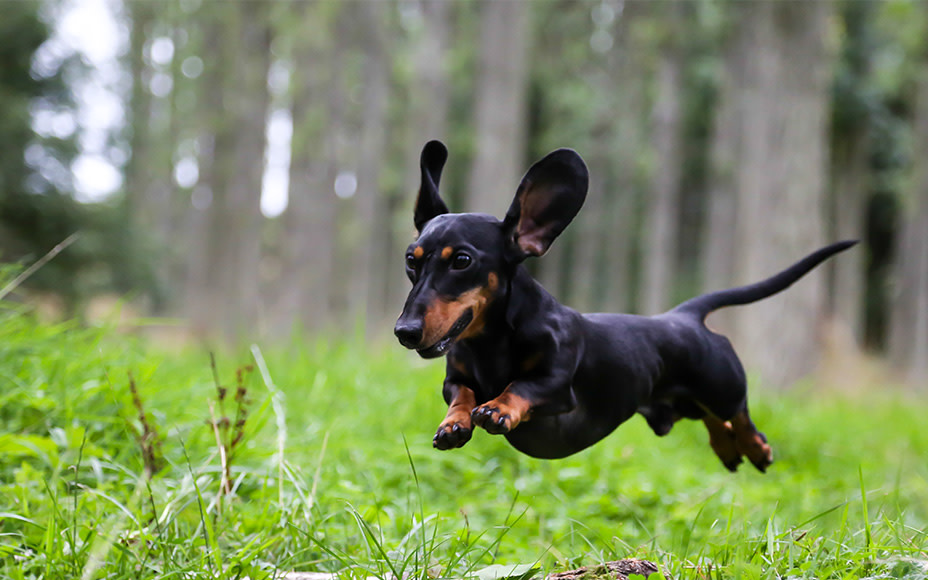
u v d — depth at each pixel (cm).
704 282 3309
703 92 3028
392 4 2617
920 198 2486
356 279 2619
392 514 443
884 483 668
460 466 565
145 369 515
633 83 2927
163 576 307
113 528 336
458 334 280
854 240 386
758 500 553
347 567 333
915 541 355
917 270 2491
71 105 1305
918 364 2380
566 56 3350
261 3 2519
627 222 3117
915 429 970
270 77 2738
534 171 294
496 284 288
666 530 488
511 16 1670
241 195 2600
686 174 3288
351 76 2548
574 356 303
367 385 699
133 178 2294
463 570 348
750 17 2330
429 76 2189
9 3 1250
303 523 389
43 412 454
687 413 372
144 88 2794
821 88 1427
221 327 2411
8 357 491
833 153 2930
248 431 477
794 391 1248
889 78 2697
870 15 2545
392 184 2731
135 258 1354
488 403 274
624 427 732
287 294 2481
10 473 418
